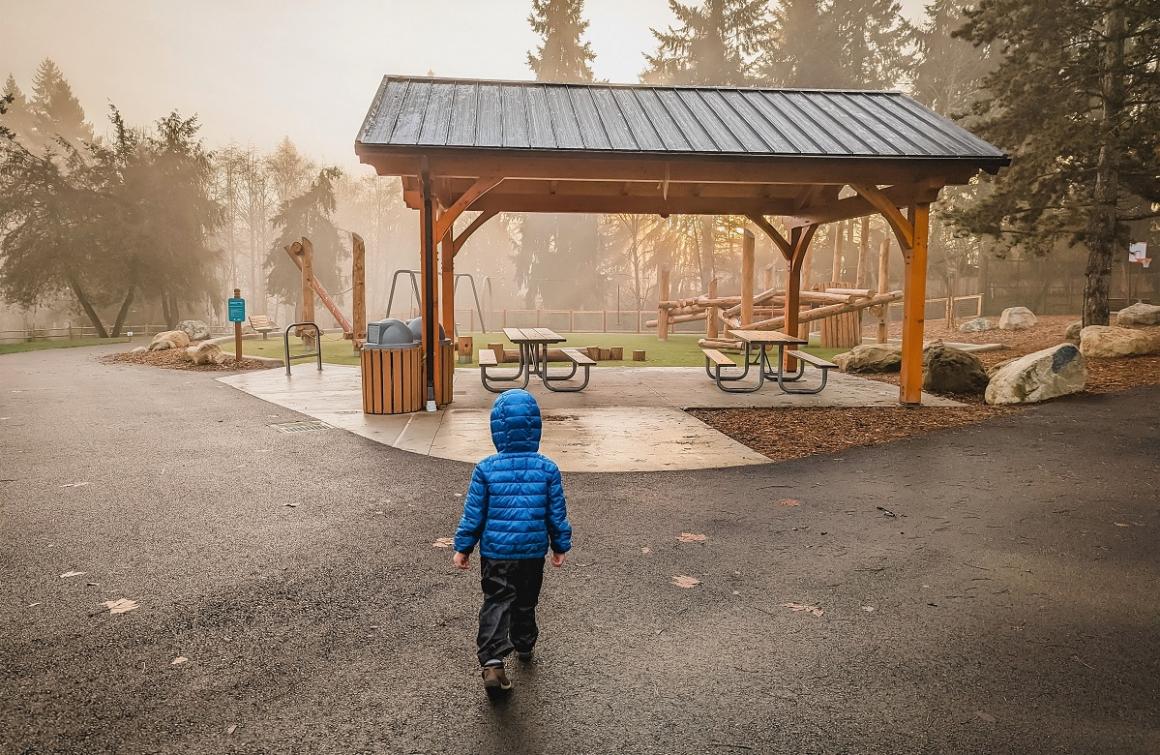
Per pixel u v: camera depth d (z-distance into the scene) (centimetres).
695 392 1248
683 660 346
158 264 4284
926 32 4222
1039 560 483
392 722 291
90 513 574
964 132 1103
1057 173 1795
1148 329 1490
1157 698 313
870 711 302
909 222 1061
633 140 993
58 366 1839
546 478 321
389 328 1023
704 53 4319
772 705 306
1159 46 1694
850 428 934
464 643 361
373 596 418
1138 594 427
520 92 1186
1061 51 1761
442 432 898
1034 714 300
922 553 496
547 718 295
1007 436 870
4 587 426
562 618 393
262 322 2644
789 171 1021
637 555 491
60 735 278
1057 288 3306
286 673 329
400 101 1080
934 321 3058
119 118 4531
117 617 386
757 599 419
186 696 308
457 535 318
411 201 1240
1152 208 2744
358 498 620
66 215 4144
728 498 629
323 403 1130
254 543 507
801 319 2056
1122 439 842
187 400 1170
